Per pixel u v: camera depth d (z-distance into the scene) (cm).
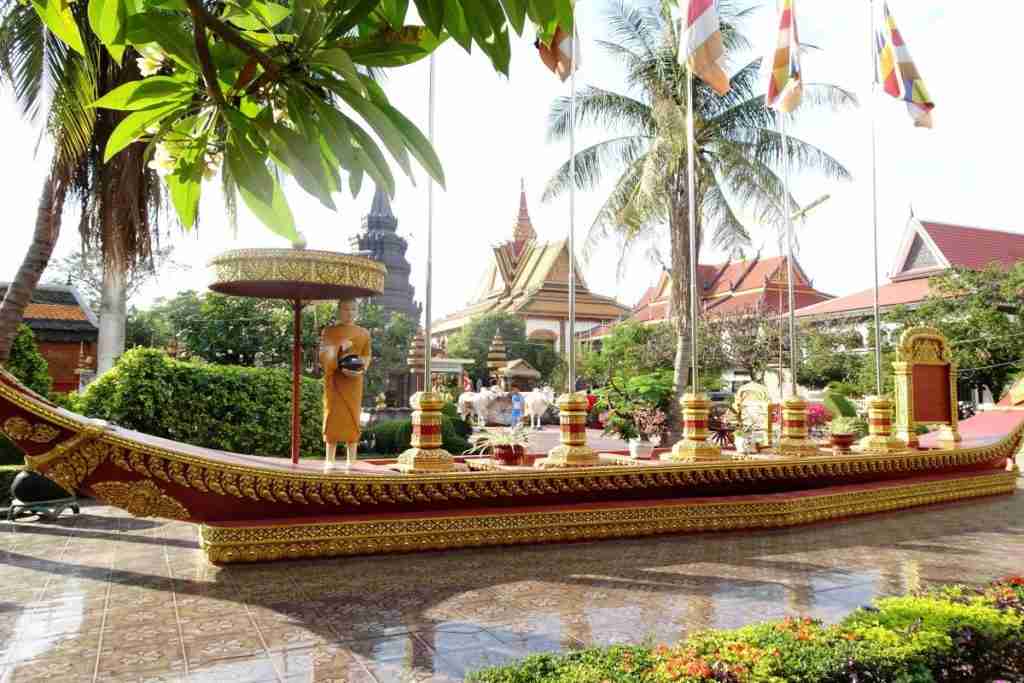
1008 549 720
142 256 1252
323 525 631
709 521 791
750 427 1059
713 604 517
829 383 2986
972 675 354
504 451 786
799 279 4481
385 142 187
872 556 684
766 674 297
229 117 207
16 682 365
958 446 1072
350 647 421
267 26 218
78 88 905
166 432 1185
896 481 979
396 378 3394
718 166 1672
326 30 206
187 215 254
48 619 468
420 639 436
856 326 3170
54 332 2261
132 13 206
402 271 5409
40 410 512
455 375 3488
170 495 582
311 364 2234
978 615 373
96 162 1152
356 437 691
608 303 5331
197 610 489
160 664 392
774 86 992
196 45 201
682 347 1670
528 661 326
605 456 907
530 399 1492
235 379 1253
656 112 1530
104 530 791
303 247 628
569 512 728
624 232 1731
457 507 696
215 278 643
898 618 375
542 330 5131
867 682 314
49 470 536
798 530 817
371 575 584
